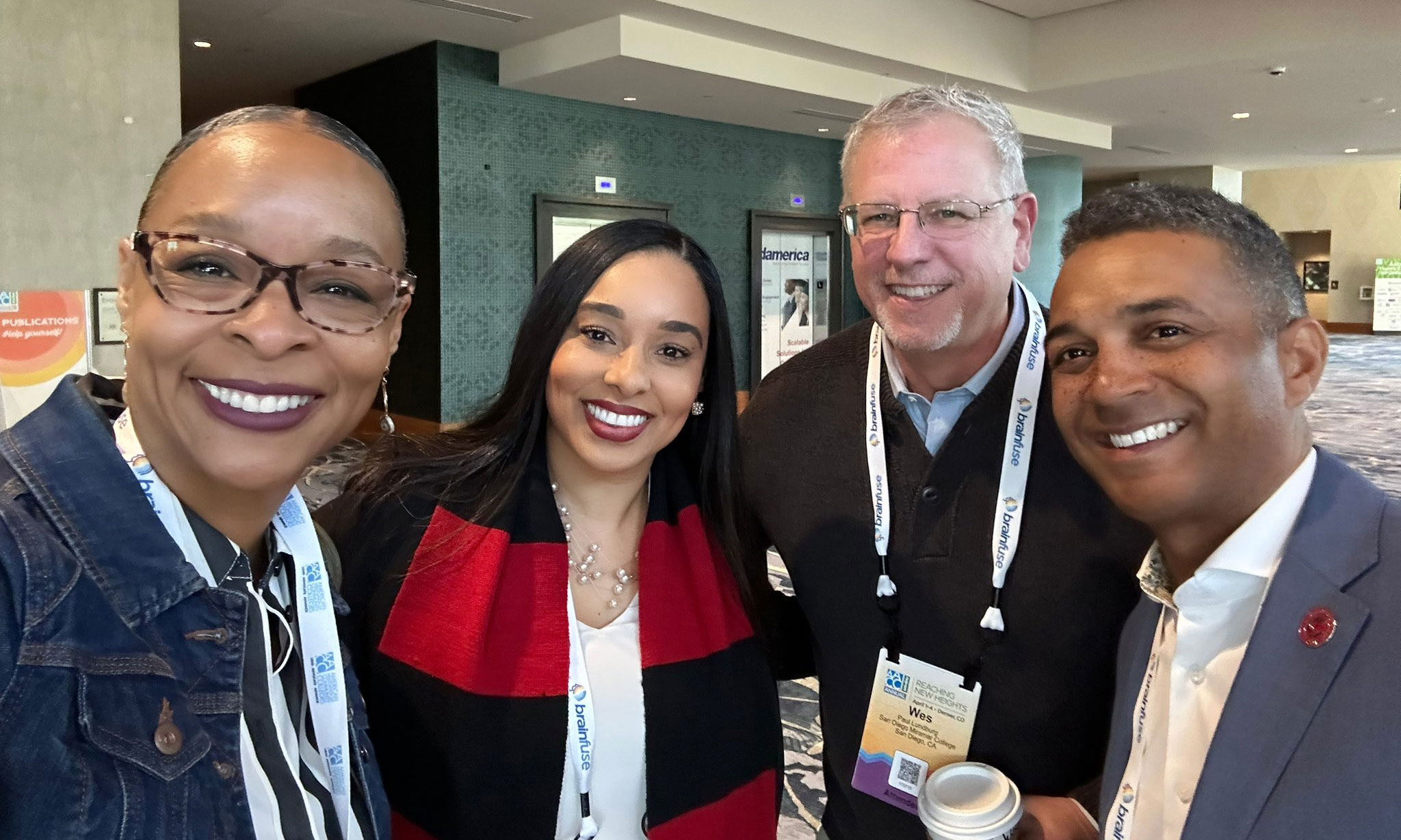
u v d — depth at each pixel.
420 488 1.74
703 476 1.80
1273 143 15.52
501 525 1.63
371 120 9.65
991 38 10.42
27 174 5.06
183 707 0.92
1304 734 0.91
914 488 1.74
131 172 5.38
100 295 5.24
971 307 1.65
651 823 1.56
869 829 1.78
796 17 8.43
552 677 1.56
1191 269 1.00
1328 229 26.66
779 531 1.88
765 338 11.67
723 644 1.70
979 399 1.69
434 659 1.55
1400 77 10.30
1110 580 1.57
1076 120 12.84
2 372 4.91
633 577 1.73
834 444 1.85
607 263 1.59
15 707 0.81
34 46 5.05
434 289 8.96
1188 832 0.97
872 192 1.71
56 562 0.85
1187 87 10.80
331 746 1.16
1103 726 1.60
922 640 1.69
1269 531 1.01
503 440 1.72
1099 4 10.28
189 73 10.00
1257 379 0.99
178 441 0.94
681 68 8.24
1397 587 0.90
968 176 1.64
